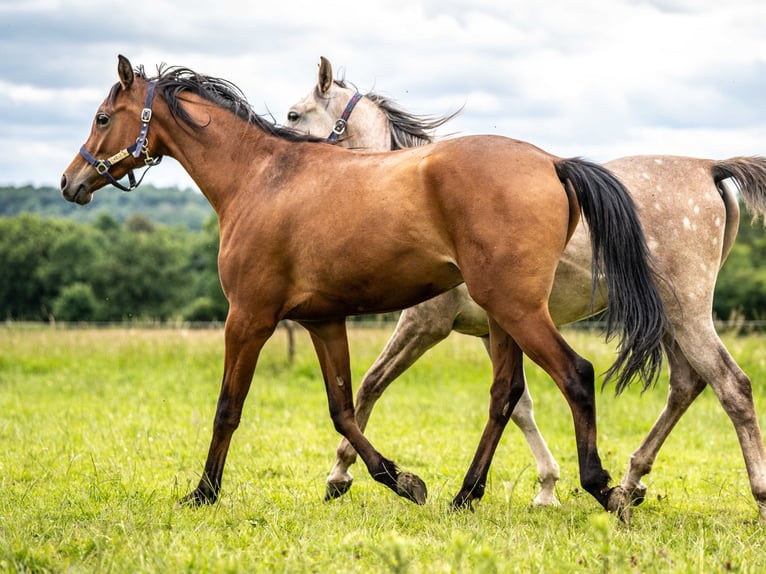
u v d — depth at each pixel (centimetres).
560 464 909
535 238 529
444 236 548
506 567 447
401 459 910
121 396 1335
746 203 655
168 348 1792
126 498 644
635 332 546
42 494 688
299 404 1278
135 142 692
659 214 637
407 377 1512
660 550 477
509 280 529
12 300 8262
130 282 8131
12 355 1764
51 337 1934
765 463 610
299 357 1670
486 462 623
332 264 579
